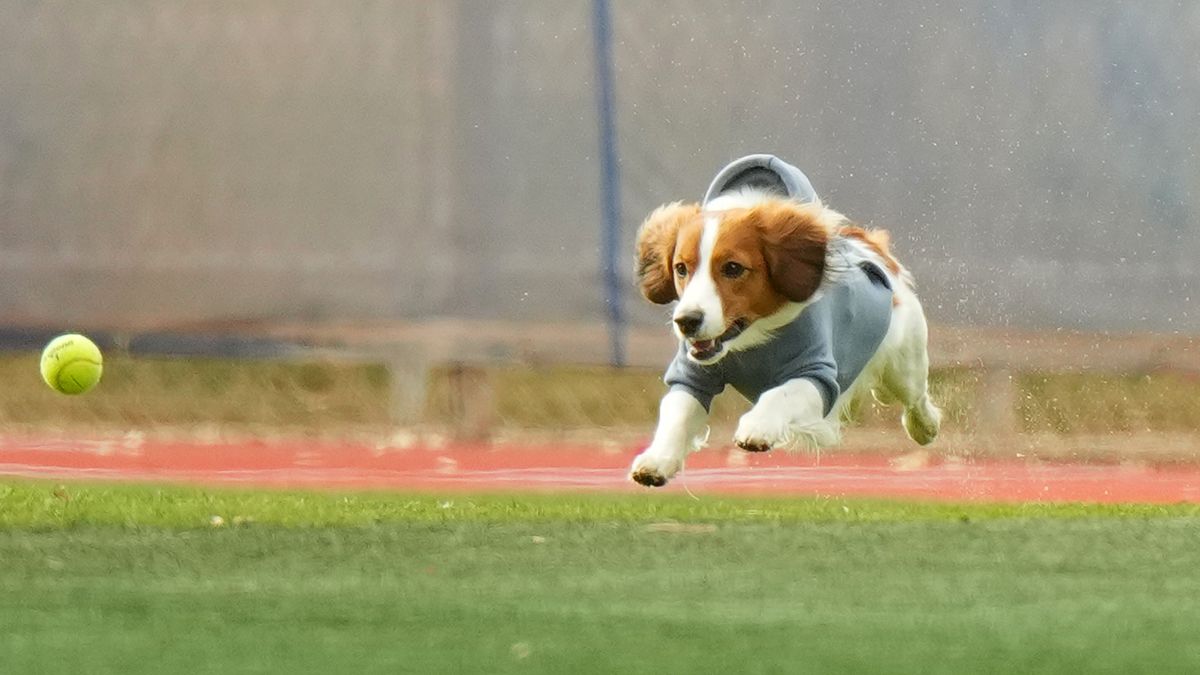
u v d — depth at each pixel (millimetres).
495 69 13000
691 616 5227
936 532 7520
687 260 7199
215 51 13133
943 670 4473
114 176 13156
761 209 7234
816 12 12875
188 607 5352
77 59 13156
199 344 13195
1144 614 5328
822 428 7191
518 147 13023
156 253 13172
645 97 12953
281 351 13180
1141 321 12930
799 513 8461
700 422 7500
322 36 13094
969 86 12875
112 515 7926
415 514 8211
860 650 4719
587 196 13016
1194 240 12891
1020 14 12875
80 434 13859
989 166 12891
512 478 11172
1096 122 12891
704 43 12914
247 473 11328
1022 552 6844
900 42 12867
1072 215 12906
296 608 5340
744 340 7277
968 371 12867
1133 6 12875
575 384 14078
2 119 13172
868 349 7926
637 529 7574
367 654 4625
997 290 12875
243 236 13172
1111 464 12562
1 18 13156
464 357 13109
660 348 13016
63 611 5266
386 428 13906
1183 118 12875
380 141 13109
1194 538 7301
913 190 12867
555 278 13070
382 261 13133
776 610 5352
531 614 5246
